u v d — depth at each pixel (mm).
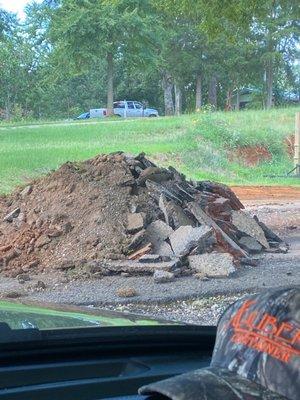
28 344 3328
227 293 11133
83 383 3070
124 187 14625
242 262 13344
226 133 43594
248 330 2242
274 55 76125
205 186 16359
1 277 12602
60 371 3215
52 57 70375
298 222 20578
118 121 52750
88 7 64312
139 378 3193
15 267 13125
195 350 3738
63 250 13477
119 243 13352
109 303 10539
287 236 17719
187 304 10641
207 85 91562
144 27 64500
